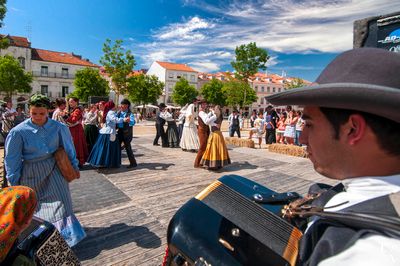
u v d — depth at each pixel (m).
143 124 21.78
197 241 0.91
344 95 0.46
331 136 0.53
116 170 5.37
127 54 26.06
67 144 2.34
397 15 1.31
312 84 0.57
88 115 6.37
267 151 8.33
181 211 1.03
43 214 2.16
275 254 0.81
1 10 12.91
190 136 7.73
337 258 0.46
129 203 3.55
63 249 1.27
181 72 57.44
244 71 33.97
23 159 2.18
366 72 0.50
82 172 5.18
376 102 0.44
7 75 27.11
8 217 0.97
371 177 0.52
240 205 0.98
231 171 5.49
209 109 5.77
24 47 38.34
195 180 4.70
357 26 1.48
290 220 0.90
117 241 2.58
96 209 3.34
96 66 45.12
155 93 37.56
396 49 1.33
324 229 0.56
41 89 40.12
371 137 0.49
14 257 1.05
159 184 4.42
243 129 19.30
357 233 0.47
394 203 0.47
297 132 9.04
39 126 2.21
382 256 0.42
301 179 4.97
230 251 0.86
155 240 2.61
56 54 43.41
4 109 8.87
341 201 0.57
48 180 2.23
